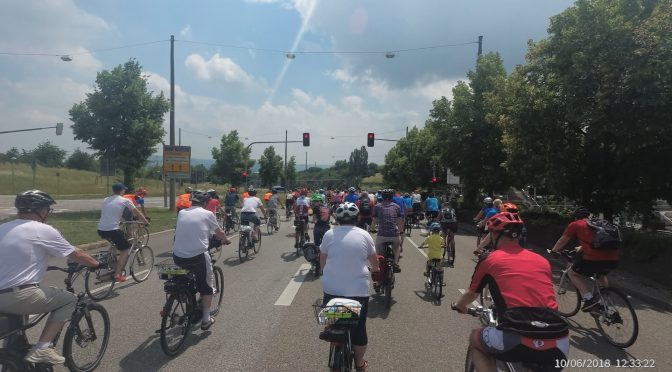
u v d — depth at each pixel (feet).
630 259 34.99
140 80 89.40
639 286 30.09
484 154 81.66
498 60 83.25
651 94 34.94
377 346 17.69
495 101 68.44
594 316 20.07
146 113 91.09
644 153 41.68
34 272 12.71
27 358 12.48
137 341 17.88
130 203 26.14
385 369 15.43
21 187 194.80
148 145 89.86
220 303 21.81
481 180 82.28
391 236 25.02
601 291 19.98
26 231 12.79
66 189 203.41
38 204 13.48
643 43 35.91
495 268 10.35
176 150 92.68
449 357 16.55
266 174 215.31
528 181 60.70
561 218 53.36
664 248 31.58
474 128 81.25
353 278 13.30
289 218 86.48
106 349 16.88
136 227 30.99
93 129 85.56
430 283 27.14
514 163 54.44
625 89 36.40
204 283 18.62
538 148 48.44
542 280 10.09
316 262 30.86
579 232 20.52
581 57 38.78
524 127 47.32
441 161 92.94
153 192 213.46
